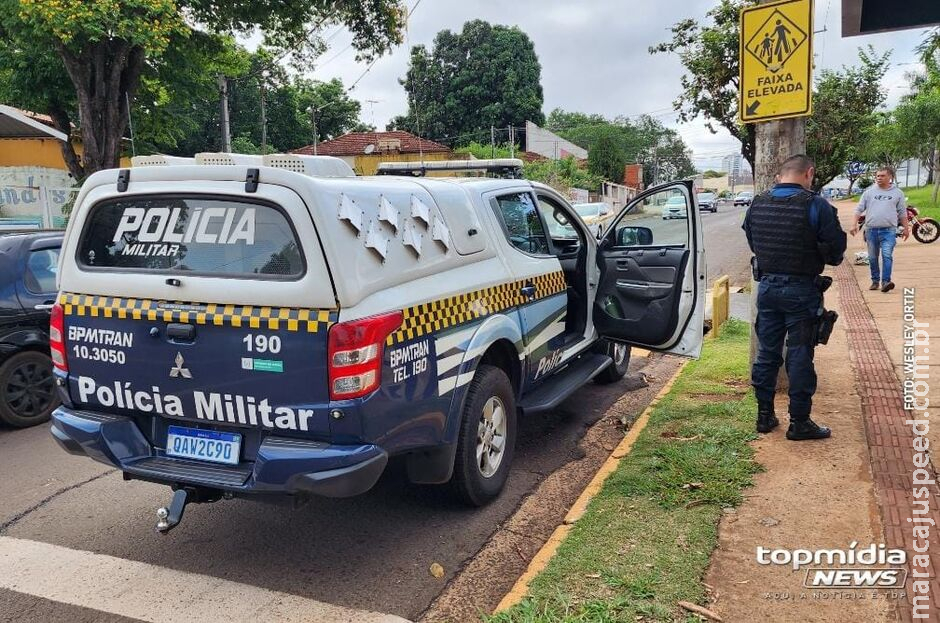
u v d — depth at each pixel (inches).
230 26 705.0
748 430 189.3
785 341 186.4
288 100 1772.9
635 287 206.5
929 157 1402.6
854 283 443.2
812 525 139.3
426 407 139.9
